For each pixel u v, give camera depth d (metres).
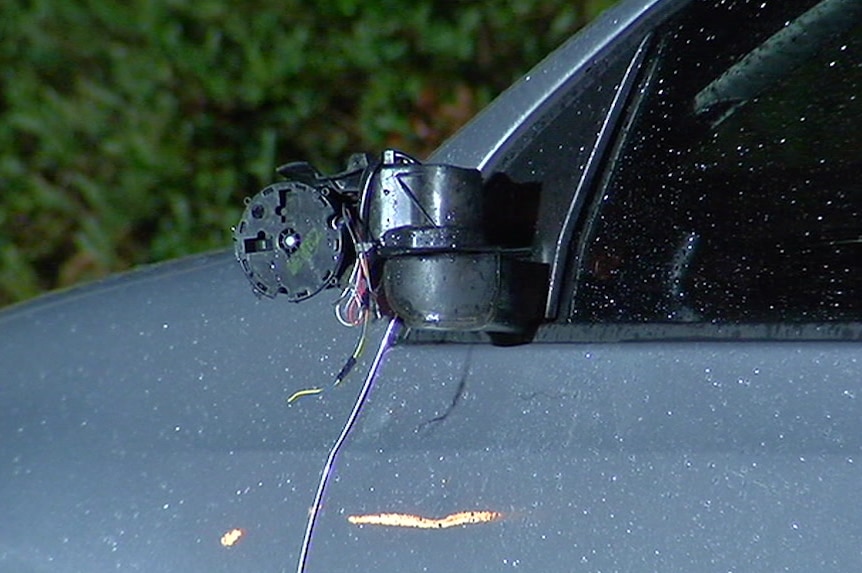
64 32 6.90
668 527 4.80
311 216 4.91
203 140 6.95
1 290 7.25
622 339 4.89
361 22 6.80
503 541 4.85
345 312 4.97
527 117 4.99
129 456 5.02
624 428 4.84
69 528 5.01
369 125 6.96
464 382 4.92
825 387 4.81
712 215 4.91
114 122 6.92
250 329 5.03
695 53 4.95
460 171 4.86
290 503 4.93
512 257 4.90
